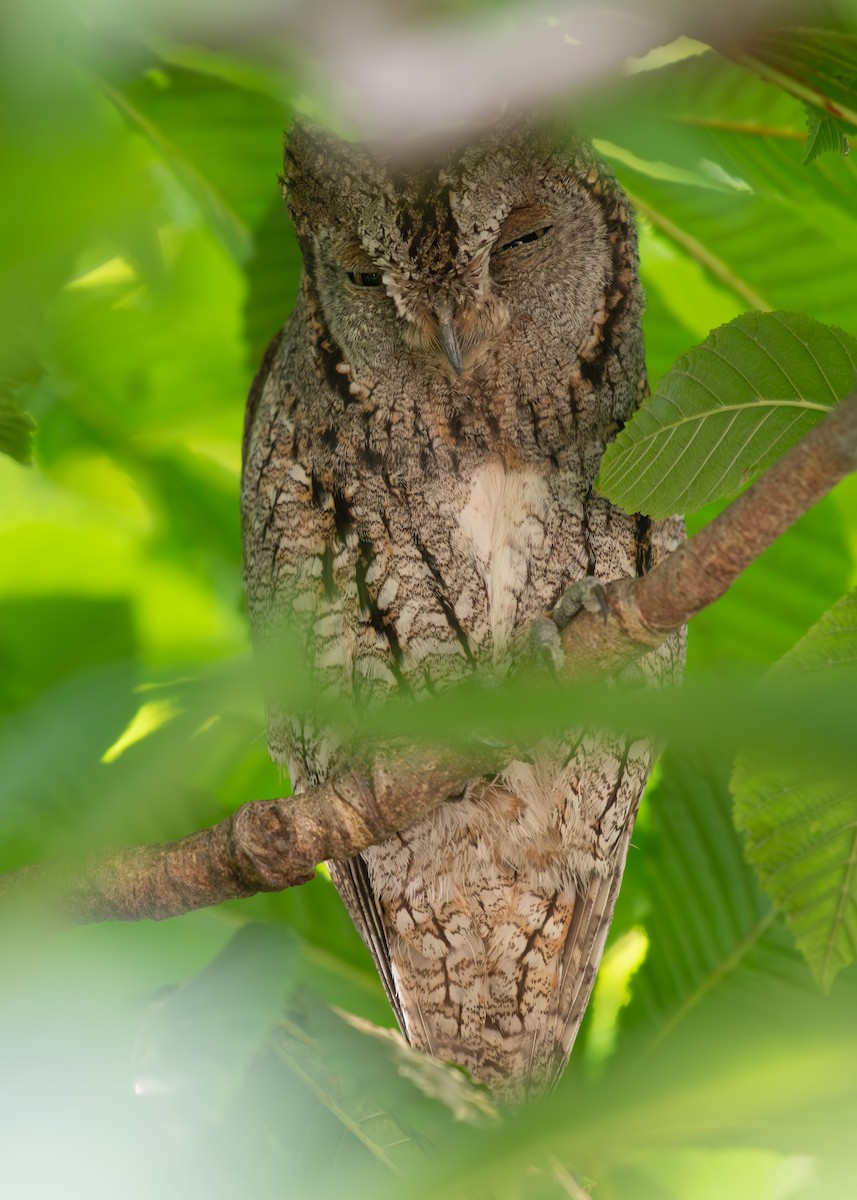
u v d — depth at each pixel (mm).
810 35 3145
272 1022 2324
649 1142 919
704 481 3422
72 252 812
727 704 928
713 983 3461
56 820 1088
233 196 3488
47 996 1202
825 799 2920
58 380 3525
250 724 1219
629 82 2125
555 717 1018
